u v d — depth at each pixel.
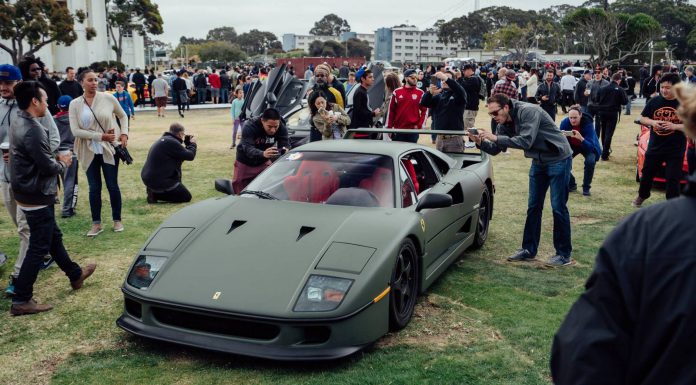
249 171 6.35
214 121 20.00
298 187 4.45
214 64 91.62
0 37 42.12
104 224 6.83
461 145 9.23
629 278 1.21
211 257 3.62
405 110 8.90
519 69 32.75
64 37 42.75
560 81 24.23
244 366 3.42
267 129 6.12
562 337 1.29
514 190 8.74
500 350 3.63
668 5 101.69
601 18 57.72
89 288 4.80
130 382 3.27
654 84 17.28
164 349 3.68
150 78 27.03
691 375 1.11
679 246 1.17
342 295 3.27
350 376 3.27
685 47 98.44
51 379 3.32
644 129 9.67
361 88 8.89
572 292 4.71
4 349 3.71
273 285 3.33
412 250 4.01
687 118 1.32
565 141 5.25
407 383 3.20
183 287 3.43
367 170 4.49
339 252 3.53
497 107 5.23
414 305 4.11
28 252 4.22
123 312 4.04
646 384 1.17
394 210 4.14
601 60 55.59
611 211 7.52
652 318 1.17
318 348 3.25
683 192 1.26
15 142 4.10
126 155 6.25
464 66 11.52
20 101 4.07
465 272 5.21
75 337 3.88
